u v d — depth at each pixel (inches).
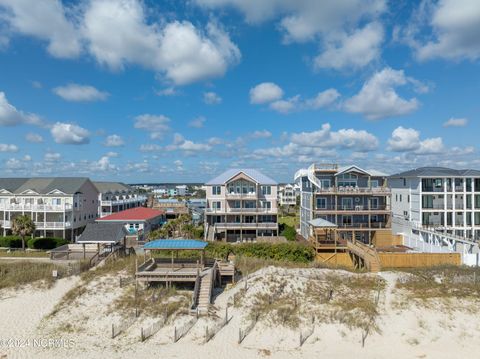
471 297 1136.2
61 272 1291.8
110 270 1326.3
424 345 944.3
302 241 1983.3
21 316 1060.5
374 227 2148.1
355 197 2206.0
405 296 1154.0
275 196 2300.7
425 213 2134.6
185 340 954.1
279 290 1197.1
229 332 992.2
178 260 1408.7
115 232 1449.3
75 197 2399.1
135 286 1205.7
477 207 2146.9
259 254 1674.5
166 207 3422.7
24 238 1984.5
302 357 893.2
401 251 1836.9
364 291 1206.9
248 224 2215.8
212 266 1300.4
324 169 2223.2
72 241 2294.5
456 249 1702.8
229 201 2305.6
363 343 952.9
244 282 1256.8
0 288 1200.2
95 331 995.3
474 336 969.5
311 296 1172.5
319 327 1013.8
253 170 2455.7
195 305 1091.9
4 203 2294.5
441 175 2128.4
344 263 1753.2
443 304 1099.9
